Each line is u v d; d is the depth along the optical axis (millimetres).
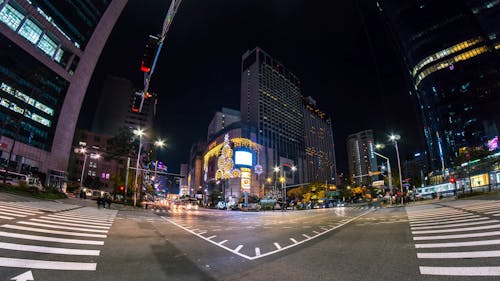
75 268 5145
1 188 22906
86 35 69062
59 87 61875
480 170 43469
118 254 6637
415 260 5516
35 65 55250
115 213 21828
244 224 17516
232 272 5430
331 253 6973
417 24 118812
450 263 4996
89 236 8672
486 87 90438
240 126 137125
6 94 49031
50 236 7781
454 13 105062
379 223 13812
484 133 88125
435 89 106562
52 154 59625
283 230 13219
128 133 54969
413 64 121000
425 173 109875
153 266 5758
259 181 131375
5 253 5551
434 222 11492
